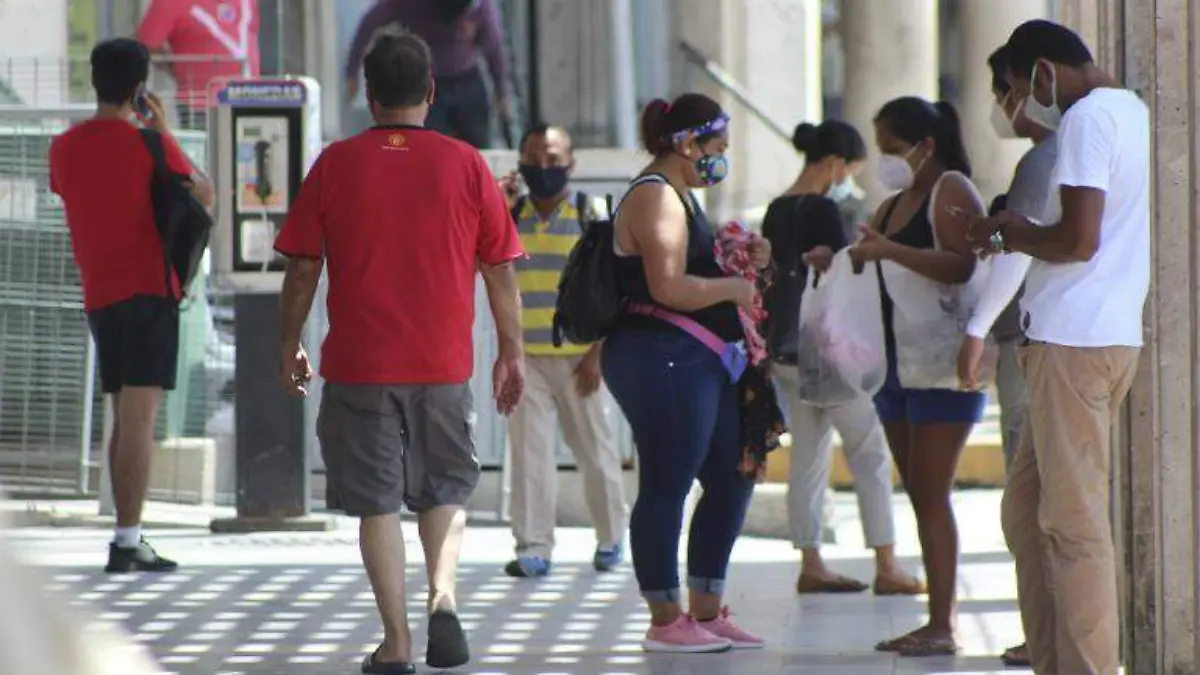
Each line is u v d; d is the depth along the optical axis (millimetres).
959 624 26188
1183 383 19625
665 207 22438
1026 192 20453
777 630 26000
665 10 53875
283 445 35500
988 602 28312
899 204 24438
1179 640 19797
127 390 30609
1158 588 19938
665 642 23969
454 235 21281
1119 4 20688
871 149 50844
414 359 21078
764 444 23750
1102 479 18281
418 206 21156
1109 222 18125
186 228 30297
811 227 27438
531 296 31094
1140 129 18188
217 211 34062
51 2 44312
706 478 24172
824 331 23984
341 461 21281
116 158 30031
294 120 33938
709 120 22922
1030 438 19703
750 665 23125
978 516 38656
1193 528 19500
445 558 21766
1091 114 17906
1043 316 18234
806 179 28016
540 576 31438
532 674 22547
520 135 53844
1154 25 19375
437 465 21625
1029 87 18844
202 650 24312
